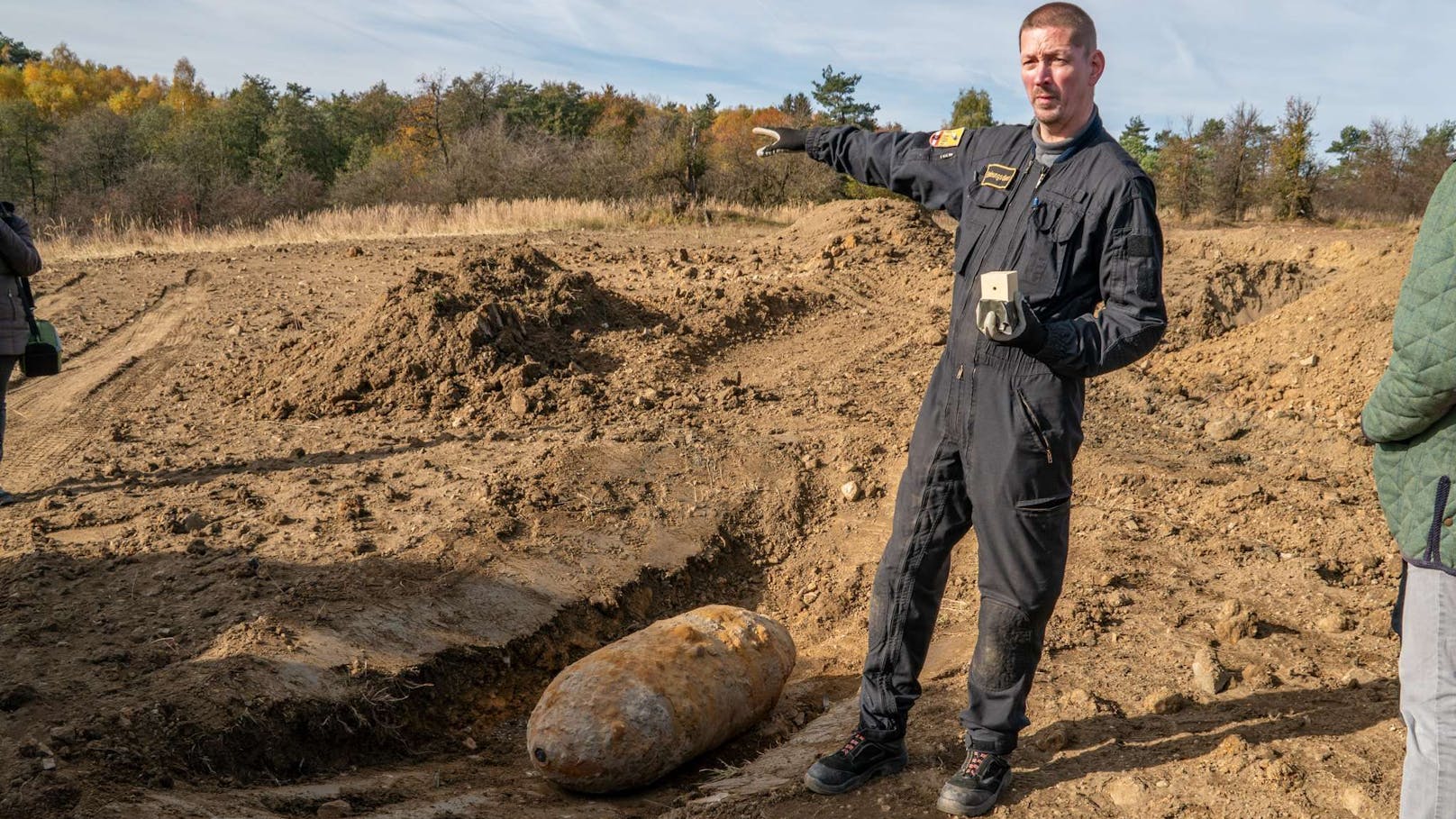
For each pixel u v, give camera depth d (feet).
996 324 8.25
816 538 18.61
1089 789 9.84
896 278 40.34
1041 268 8.83
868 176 10.32
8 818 9.02
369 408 24.43
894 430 21.85
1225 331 31.81
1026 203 8.92
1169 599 14.84
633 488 19.04
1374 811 9.03
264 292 39.09
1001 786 9.74
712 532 18.08
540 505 17.84
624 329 30.12
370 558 15.52
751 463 20.34
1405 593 7.24
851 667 14.84
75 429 23.75
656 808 10.93
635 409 23.94
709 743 11.71
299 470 19.95
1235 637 13.43
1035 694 12.05
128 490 19.15
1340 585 15.33
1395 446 7.11
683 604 16.74
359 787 11.02
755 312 33.30
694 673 11.69
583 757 10.77
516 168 114.52
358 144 198.90
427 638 13.74
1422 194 98.07
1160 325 8.67
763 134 10.94
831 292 37.42
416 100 184.34
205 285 40.75
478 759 12.50
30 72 288.92
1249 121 98.48
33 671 12.03
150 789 9.91
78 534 16.99
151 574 15.05
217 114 200.13
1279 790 9.47
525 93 207.72
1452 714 6.72
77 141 172.45
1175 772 9.94
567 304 29.68
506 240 57.21
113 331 33.73
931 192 9.87
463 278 28.76
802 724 13.23
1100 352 8.47
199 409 25.17
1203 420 24.57
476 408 23.82
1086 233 8.68
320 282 41.24
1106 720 11.34
